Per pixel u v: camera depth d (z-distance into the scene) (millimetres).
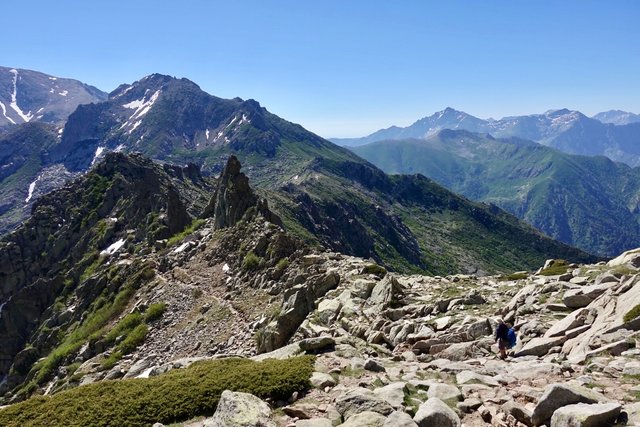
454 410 13820
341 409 14242
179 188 164625
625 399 13367
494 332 24016
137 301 65375
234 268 58344
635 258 28406
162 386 17062
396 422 12289
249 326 40438
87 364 52031
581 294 25266
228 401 13953
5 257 127750
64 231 132375
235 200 80438
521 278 37375
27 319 102688
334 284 37312
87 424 15344
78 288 94062
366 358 20219
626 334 18609
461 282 37688
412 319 28672
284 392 16375
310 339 21641
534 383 15719
